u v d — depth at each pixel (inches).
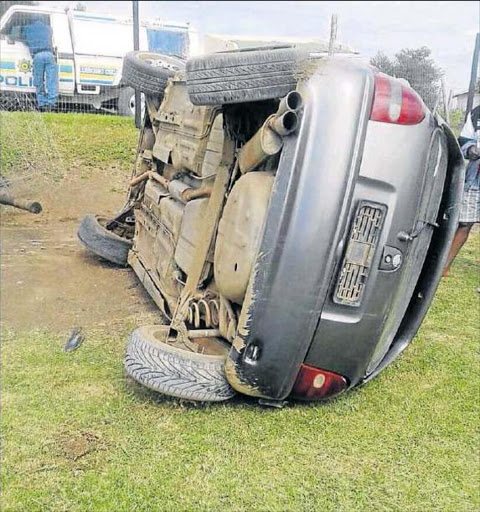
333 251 114.3
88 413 127.3
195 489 106.1
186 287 144.3
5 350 156.8
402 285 128.3
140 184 232.8
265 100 129.3
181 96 187.5
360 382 135.0
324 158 112.3
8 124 383.9
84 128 414.0
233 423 125.7
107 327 174.9
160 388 122.2
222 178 138.6
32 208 254.8
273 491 106.7
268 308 115.0
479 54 340.8
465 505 106.0
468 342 177.8
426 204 125.3
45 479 106.8
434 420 131.9
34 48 475.8
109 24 500.7
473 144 221.0
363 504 104.8
